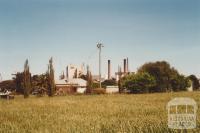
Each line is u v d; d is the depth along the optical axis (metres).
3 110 40.25
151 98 65.69
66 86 139.62
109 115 31.50
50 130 20.61
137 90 105.62
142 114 31.38
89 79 110.19
